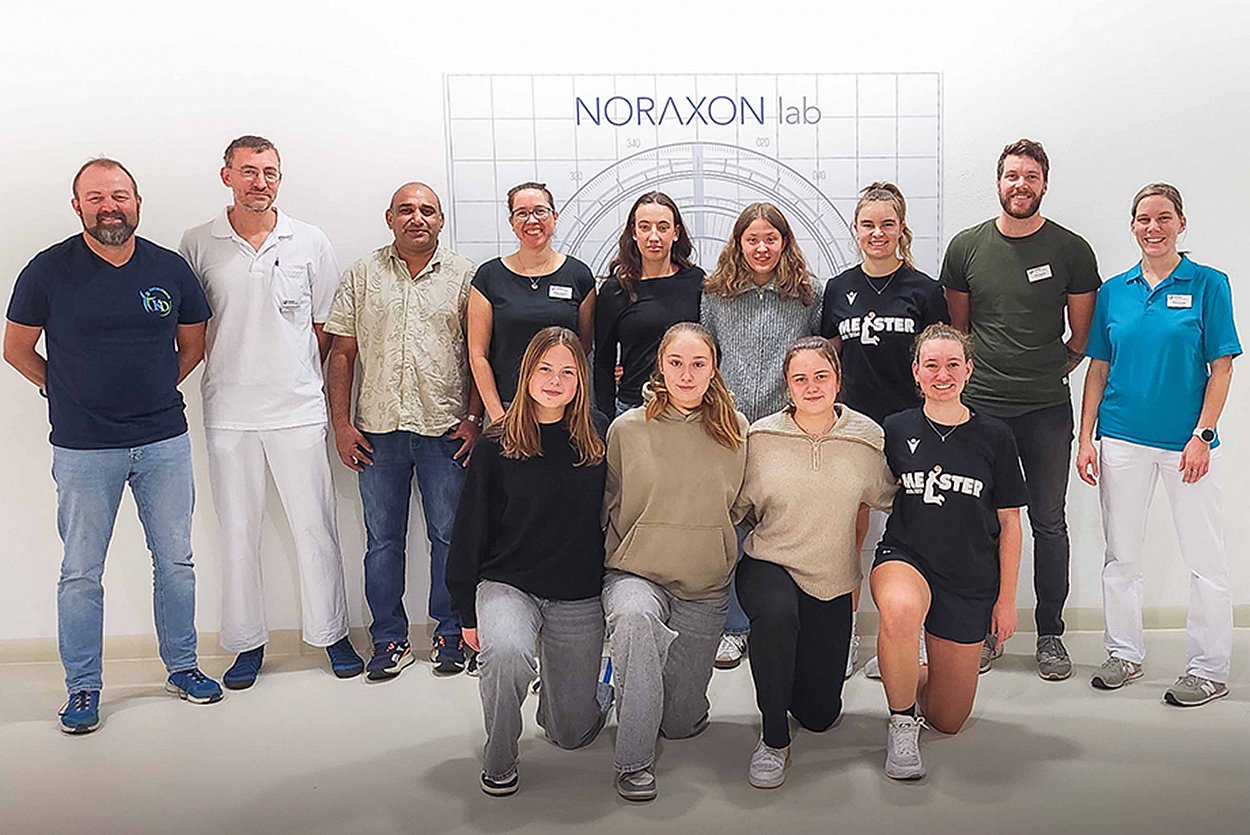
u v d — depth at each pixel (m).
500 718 2.64
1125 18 3.55
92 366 3.10
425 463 3.52
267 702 3.34
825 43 3.56
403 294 3.45
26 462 3.60
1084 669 3.48
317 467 3.49
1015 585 2.93
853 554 2.93
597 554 2.80
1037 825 2.54
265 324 3.38
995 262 3.38
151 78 3.45
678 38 3.55
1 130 3.43
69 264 3.09
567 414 2.74
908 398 3.35
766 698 2.75
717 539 2.81
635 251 3.42
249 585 3.49
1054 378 3.40
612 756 2.94
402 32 3.50
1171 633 3.80
